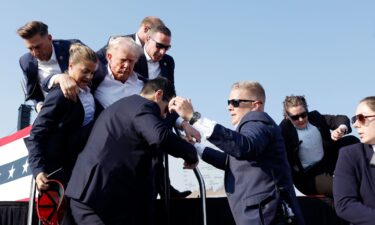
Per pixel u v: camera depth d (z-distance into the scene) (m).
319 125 4.27
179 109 2.75
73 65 3.01
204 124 2.66
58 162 2.89
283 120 4.39
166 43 4.22
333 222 3.69
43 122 2.81
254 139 2.63
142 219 2.59
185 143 2.58
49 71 3.93
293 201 2.74
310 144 4.17
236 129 2.91
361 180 2.90
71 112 2.88
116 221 2.46
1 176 4.36
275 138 2.84
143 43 4.65
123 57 3.34
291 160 4.20
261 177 2.70
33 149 2.78
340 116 4.24
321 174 4.10
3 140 4.53
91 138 2.62
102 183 2.44
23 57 4.01
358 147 3.01
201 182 3.19
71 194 2.47
